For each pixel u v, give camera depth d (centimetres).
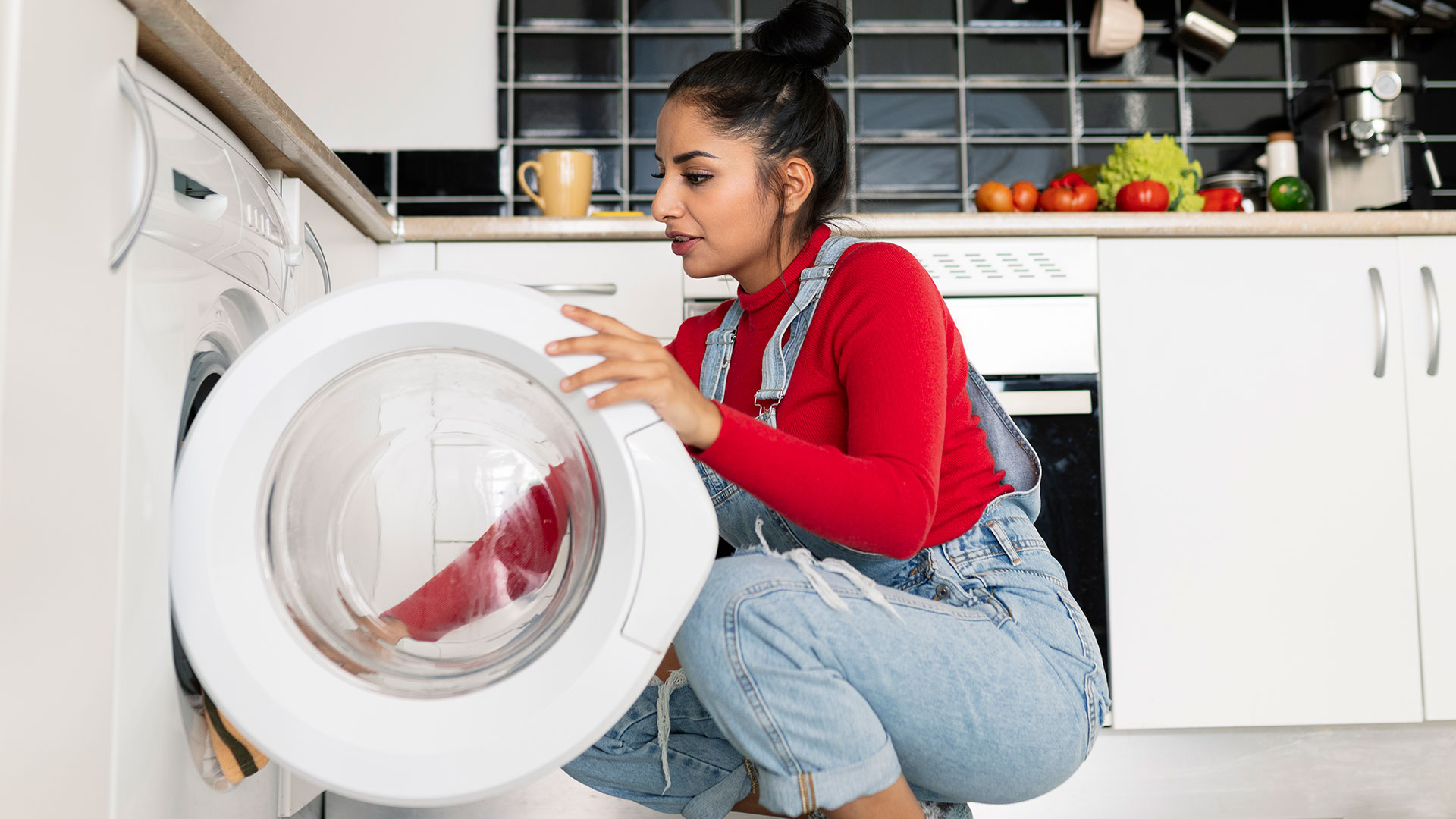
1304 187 214
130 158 76
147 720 78
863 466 78
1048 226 185
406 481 85
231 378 75
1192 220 186
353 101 236
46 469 64
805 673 79
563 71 239
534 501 85
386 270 183
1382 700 182
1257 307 188
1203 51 241
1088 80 245
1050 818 179
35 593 63
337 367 78
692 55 241
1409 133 242
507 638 84
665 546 75
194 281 88
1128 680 181
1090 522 183
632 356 75
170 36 82
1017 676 85
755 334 106
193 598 75
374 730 75
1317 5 246
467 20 238
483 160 236
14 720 61
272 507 81
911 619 83
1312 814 182
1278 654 182
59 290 66
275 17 235
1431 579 184
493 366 79
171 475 83
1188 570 183
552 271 186
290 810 126
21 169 62
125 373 75
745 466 75
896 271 93
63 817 66
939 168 244
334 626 83
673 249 102
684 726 103
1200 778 181
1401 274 189
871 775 80
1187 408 186
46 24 65
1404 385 187
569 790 168
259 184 108
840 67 245
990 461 101
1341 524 184
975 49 245
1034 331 186
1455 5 238
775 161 98
